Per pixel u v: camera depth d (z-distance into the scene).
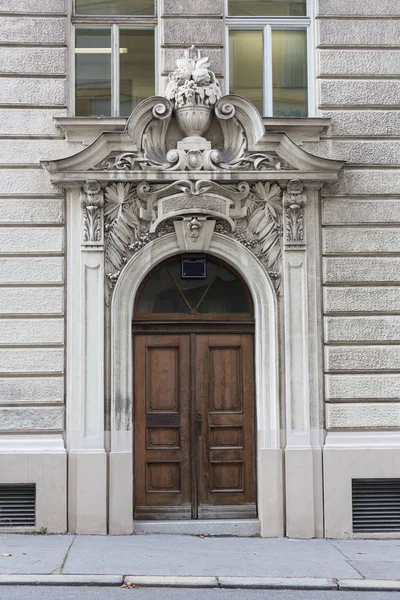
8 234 9.74
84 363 9.60
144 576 7.73
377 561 8.50
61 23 10.04
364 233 9.98
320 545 9.24
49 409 9.60
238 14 10.49
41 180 9.82
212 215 9.81
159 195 9.80
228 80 10.42
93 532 9.49
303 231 9.90
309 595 7.43
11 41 9.96
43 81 9.96
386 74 10.22
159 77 10.23
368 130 10.13
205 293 10.15
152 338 10.07
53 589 7.40
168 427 10.02
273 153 9.87
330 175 9.81
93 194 9.70
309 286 9.88
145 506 9.90
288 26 10.51
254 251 9.93
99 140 9.57
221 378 10.10
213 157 9.72
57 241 9.76
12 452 9.50
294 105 10.41
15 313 9.66
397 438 9.81
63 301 9.72
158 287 10.13
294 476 9.66
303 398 9.75
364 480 9.78
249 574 7.89
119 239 9.79
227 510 9.95
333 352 9.82
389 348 9.88
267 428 9.80
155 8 10.41
